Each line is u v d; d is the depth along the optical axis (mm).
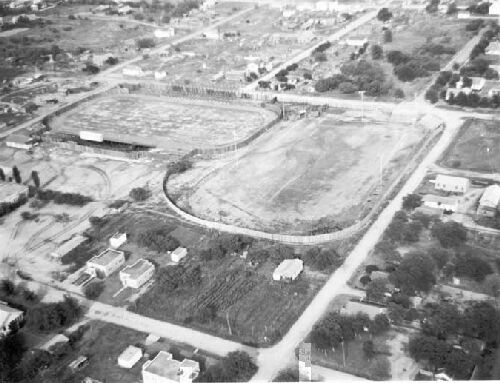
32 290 156125
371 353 124562
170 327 139375
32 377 128000
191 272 156750
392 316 132875
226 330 136750
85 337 138375
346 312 136125
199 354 130000
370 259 157250
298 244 167375
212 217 184500
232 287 151125
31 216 193375
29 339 139375
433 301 140000
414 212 176875
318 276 153125
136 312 145250
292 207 186500
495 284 143875
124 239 174250
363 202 185250
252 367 124062
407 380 117750
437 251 154625
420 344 121750
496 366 120875
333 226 172500
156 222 183875
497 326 126938
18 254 173250
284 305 143375
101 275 159500
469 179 192875
